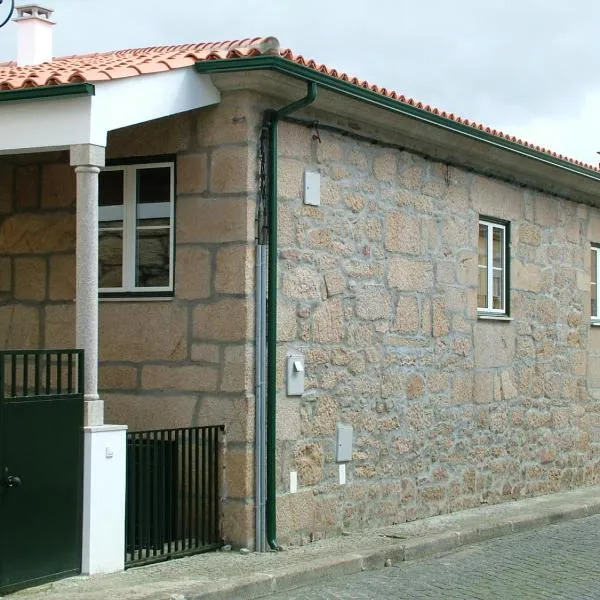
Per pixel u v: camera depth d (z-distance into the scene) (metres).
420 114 11.77
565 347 15.80
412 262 12.47
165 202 10.69
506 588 9.51
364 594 9.13
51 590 8.38
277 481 10.46
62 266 11.05
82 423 8.91
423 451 12.67
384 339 12.01
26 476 8.41
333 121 11.21
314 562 9.74
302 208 10.84
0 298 11.31
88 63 11.27
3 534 8.21
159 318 10.57
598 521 13.72
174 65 9.76
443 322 13.02
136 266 10.78
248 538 10.15
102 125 9.04
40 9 14.59
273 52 9.80
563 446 15.68
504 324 14.34
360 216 11.66
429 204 12.79
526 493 14.76
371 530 11.67
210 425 10.27
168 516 9.81
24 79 9.33
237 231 10.23
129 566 9.32
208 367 10.33
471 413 13.59
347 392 11.45
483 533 12.05
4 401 8.27
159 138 10.61
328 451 11.18
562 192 15.70
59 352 8.73
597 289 17.03
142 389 10.61
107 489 9.03
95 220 8.97
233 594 8.69
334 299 11.27
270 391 10.31
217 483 10.22
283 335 10.58
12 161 11.28
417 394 12.57
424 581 9.75
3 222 11.32
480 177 13.81
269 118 10.42
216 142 10.34
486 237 14.16
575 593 9.38
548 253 15.45
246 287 10.18
